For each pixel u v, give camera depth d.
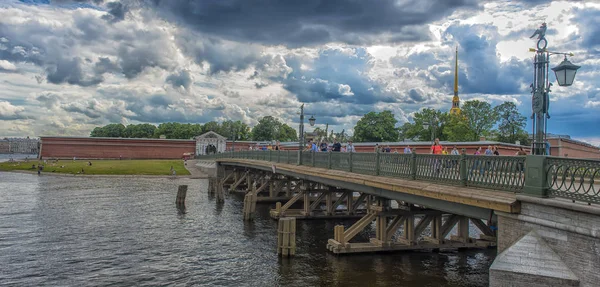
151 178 64.38
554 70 8.88
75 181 57.25
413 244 18.97
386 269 16.64
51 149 96.06
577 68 8.56
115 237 23.72
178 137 147.75
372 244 19.12
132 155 101.94
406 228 19.33
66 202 37.38
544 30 8.84
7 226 26.56
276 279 16.03
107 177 63.72
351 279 15.62
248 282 15.90
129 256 19.75
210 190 44.56
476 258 17.95
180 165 83.06
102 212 32.28
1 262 18.67
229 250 20.66
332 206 28.45
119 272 17.33
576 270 7.57
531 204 8.53
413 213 18.84
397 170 14.54
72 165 76.81
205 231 25.30
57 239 23.17
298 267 17.38
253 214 29.00
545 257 7.98
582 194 7.59
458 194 10.62
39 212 31.95
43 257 19.53
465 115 79.44
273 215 29.02
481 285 14.87
